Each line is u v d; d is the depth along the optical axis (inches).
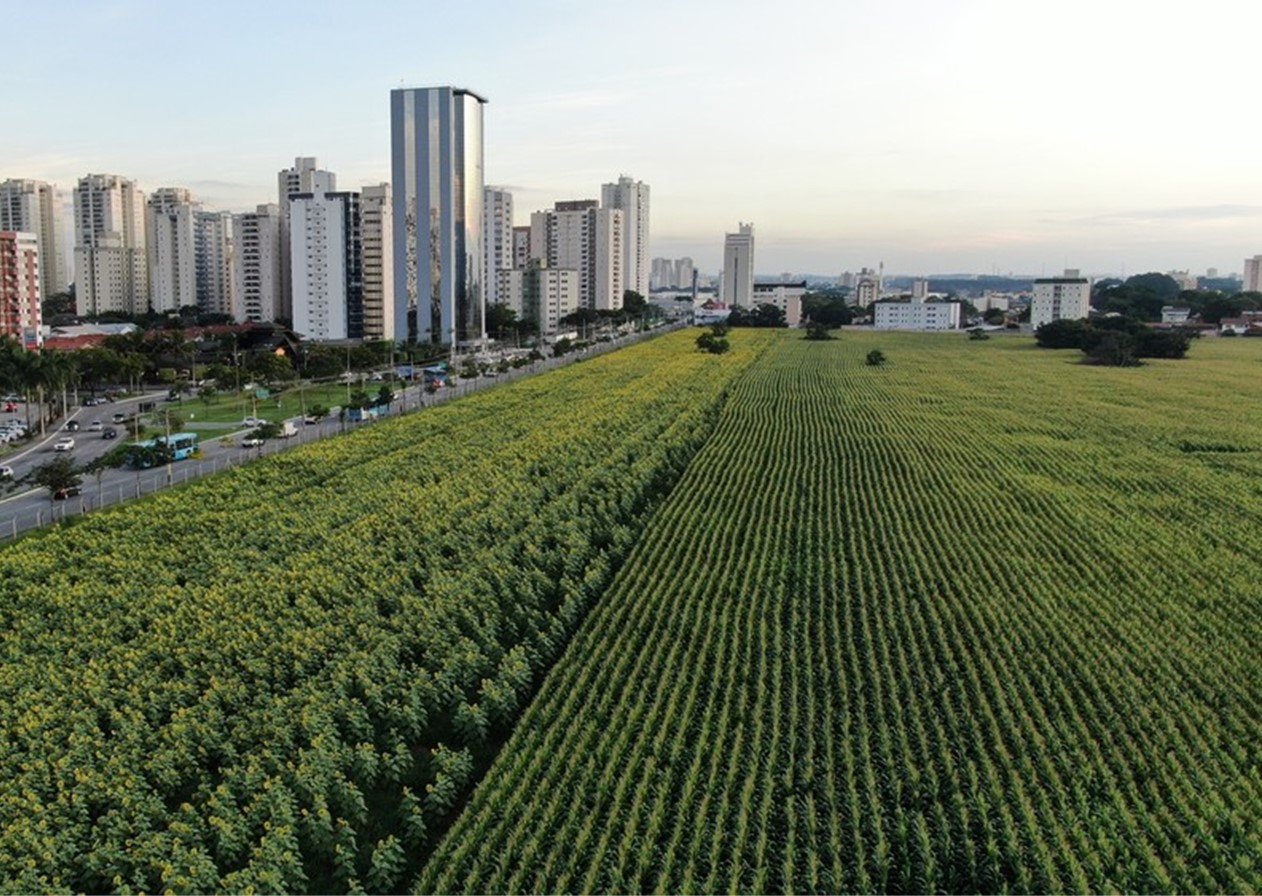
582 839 1739.7
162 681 2311.8
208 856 1722.4
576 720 2114.9
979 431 5654.5
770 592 2935.5
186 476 4407.0
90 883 1678.2
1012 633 2610.7
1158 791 1930.4
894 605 2847.0
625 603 2819.9
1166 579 3097.9
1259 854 1721.2
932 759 2032.5
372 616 2632.9
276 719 2069.4
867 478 4443.9
